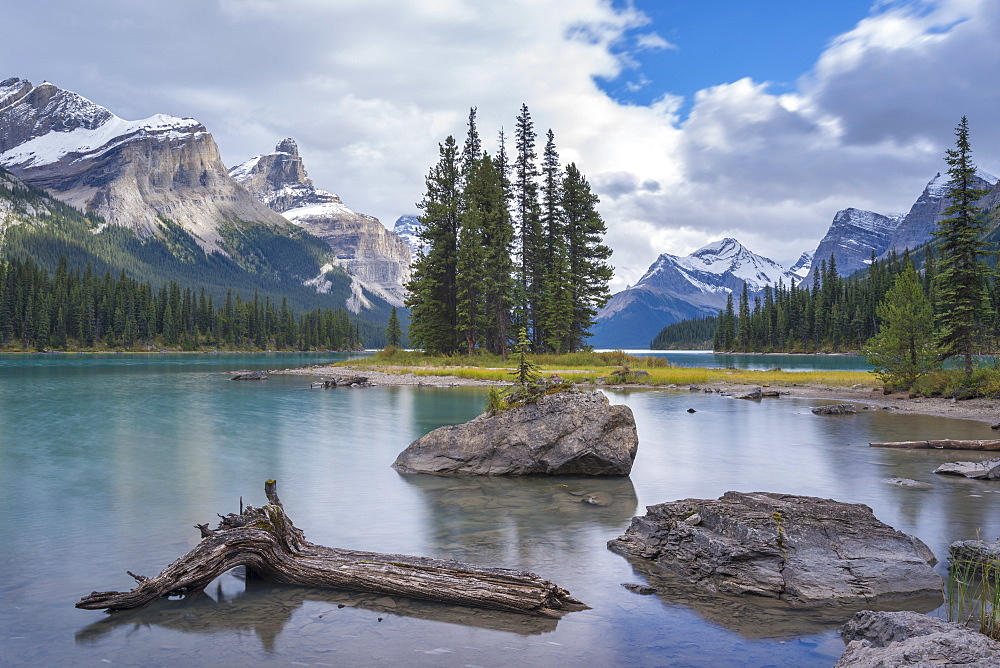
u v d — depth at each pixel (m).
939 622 6.09
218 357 138.12
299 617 7.29
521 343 26.41
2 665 6.02
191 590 8.02
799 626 7.09
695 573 8.62
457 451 16.47
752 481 15.10
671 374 57.91
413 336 75.44
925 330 38.72
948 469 15.91
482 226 69.38
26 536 10.22
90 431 23.34
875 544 8.90
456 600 7.66
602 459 15.55
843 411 30.20
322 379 55.44
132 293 174.62
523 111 75.75
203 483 14.52
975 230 38.28
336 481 15.01
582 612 7.48
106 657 6.22
